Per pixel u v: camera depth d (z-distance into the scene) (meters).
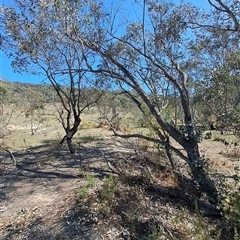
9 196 5.45
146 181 5.91
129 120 11.45
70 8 5.71
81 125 15.58
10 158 8.66
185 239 4.09
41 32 6.66
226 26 6.53
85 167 7.05
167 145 6.09
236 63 5.07
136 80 6.19
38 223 4.40
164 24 6.74
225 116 5.00
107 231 4.21
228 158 8.63
